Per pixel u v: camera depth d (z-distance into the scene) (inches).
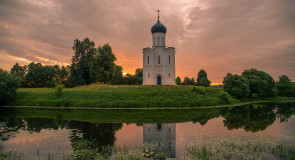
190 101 1676.9
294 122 1013.2
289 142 654.5
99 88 2050.9
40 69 2910.9
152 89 1911.9
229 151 562.9
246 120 1068.5
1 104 1780.3
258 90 2401.6
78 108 1577.3
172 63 2269.9
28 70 3038.9
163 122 1005.8
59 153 558.3
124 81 3223.4
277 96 2795.3
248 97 2486.5
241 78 2183.8
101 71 2381.9
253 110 1483.8
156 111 1391.5
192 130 832.9
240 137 717.9
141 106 1589.6
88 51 2593.5
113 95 1772.9
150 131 816.3
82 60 2509.8
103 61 2429.9
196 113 1306.6
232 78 2165.4
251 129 850.8
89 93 1833.2
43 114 1269.7
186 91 1881.2
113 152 561.9
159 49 2288.4
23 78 2844.5
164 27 2352.4
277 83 3014.3
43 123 981.2
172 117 1150.3
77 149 589.3
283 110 1501.0
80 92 1866.4
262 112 1380.4
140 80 3346.5
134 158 509.0
